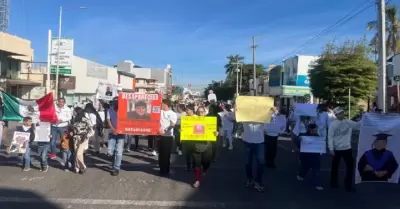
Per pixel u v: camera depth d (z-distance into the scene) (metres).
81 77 50.72
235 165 10.95
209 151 8.55
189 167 9.98
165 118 9.35
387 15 39.34
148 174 9.42
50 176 8.86
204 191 7.82
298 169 10.52
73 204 6.65
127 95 9.22
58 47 37.91
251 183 8.26
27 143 9.19
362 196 7.70
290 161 11.89
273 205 6.91
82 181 8.45
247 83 103.56
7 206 6.42
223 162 11.45
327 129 8.61
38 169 9.62
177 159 11.94
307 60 40.22
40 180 8.43
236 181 8.84
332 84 27.83
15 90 39.34
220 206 6.77
